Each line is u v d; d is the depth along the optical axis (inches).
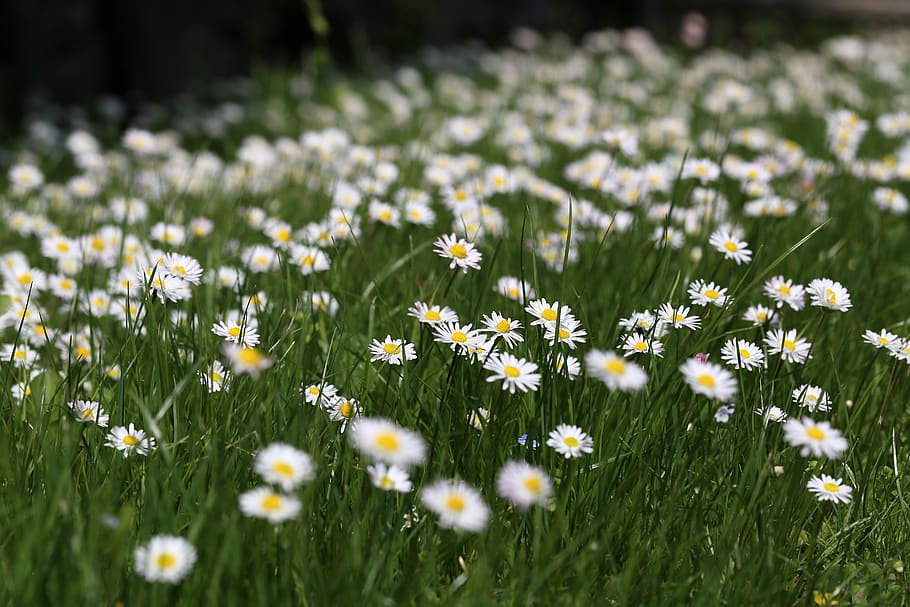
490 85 388.2
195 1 391.5
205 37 394.6
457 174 196.7
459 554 90.4
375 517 84.4
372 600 81.0
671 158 219.9
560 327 103.6
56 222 194.7
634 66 418.0
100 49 368.2
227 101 368.8
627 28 535.2
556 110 296.8
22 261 150.9
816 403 103.8
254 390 102.0
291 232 164.6
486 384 108.1
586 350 109.3
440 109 332.2
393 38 464.8
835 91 338.0
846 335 131.1
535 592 82.4
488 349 102.5
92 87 364.8
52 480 85.1
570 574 88.1
